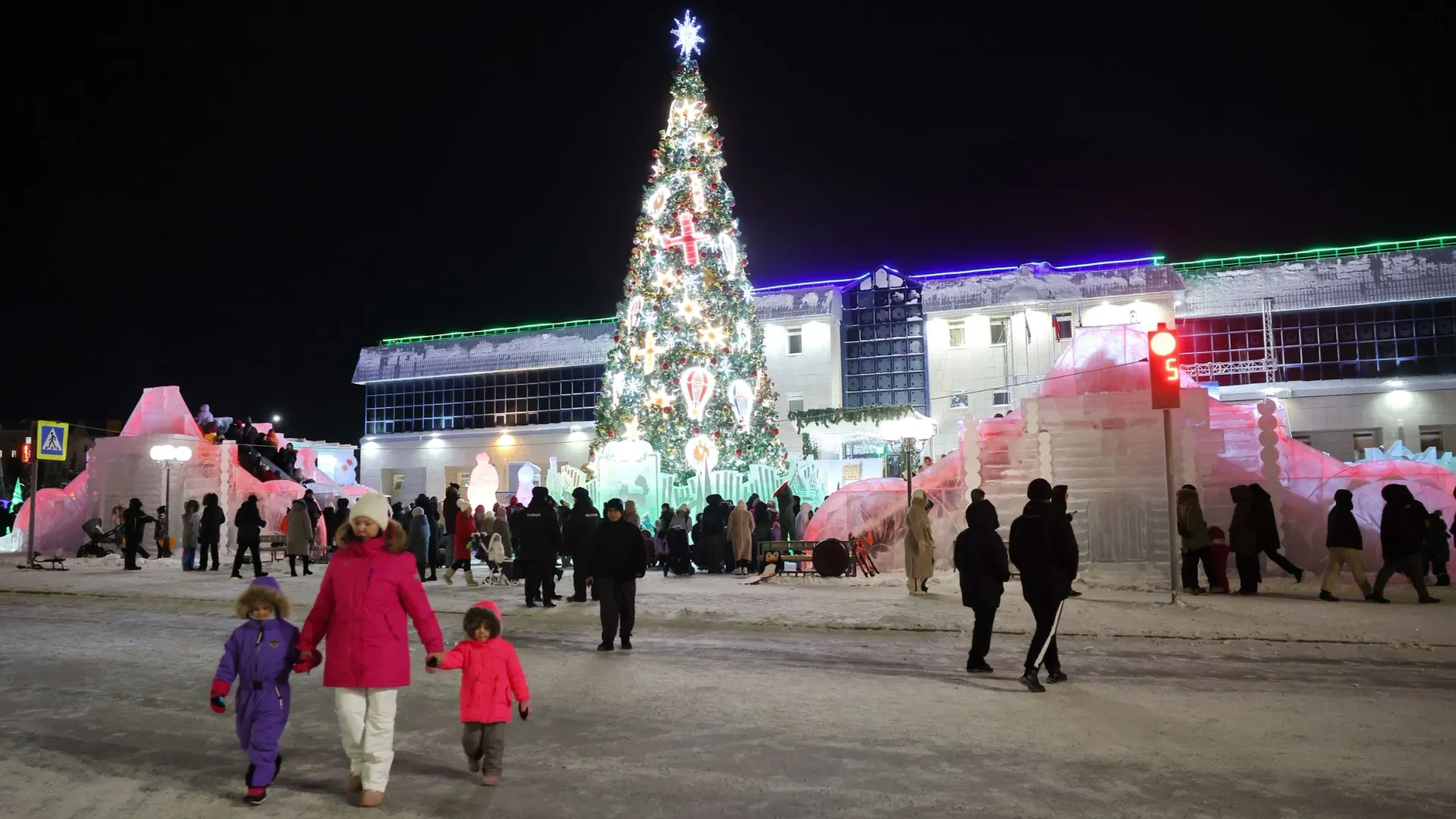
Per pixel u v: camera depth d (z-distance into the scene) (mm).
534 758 6156
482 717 5547
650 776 5719
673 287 28172
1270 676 8891
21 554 28750
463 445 51031
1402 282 37938
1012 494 19703
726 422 27859
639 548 10852
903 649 10672
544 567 14953
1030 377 40812
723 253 28734
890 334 43781
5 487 43469
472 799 5301
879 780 5590
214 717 7492
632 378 29234
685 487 27219
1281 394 38781
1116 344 20422
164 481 28125
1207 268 40906
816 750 6289
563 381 49875
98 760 6191
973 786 5465
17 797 5379
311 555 24969
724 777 5688
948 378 42594
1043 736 6641
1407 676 8914
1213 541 16812
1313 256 39906
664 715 7375
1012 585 17359
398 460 52188
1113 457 18938
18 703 8000
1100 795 5270
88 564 24594
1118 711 7438
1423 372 37719
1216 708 7535
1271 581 17719
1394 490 14414
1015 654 10266
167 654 10570
